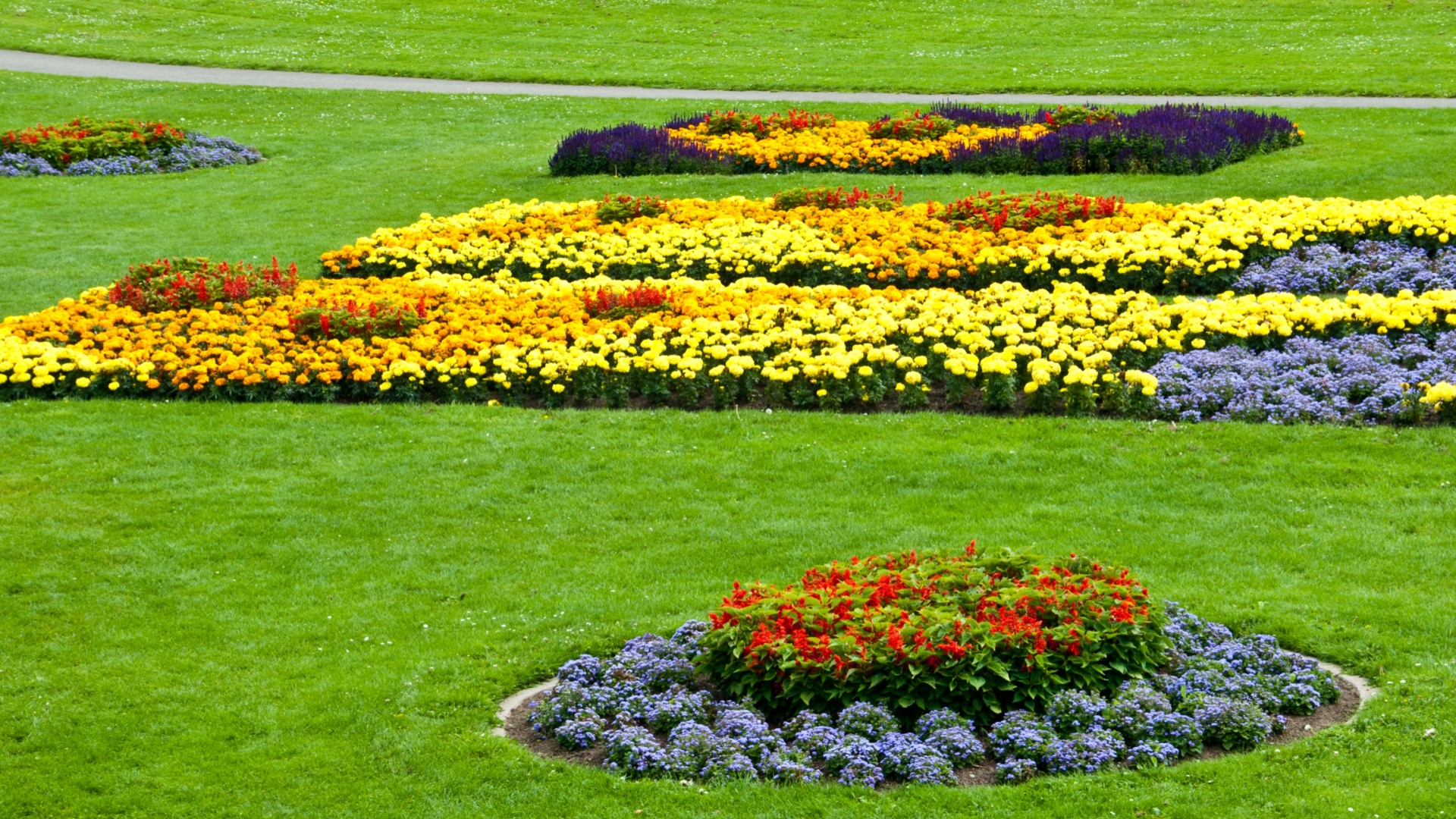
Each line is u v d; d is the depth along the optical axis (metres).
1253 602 9.48
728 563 10.59
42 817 7.46
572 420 14.18
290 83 36.34
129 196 25.19
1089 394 13.83
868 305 16.50
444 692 8.63
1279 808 6.97
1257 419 13.45
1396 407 13.15
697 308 16.38
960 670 7.92
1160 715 7.72
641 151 26.02
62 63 37.41
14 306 18.33
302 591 10.33
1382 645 8.76
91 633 9.66
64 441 13.59
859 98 33.78
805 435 13.51
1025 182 23.84
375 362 15.10
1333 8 46.16
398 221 23.11
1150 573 10.08
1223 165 24.30
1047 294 16.78
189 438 13.70
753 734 7.75
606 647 9.15
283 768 7.83
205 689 8.82
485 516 11.75
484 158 27.94
